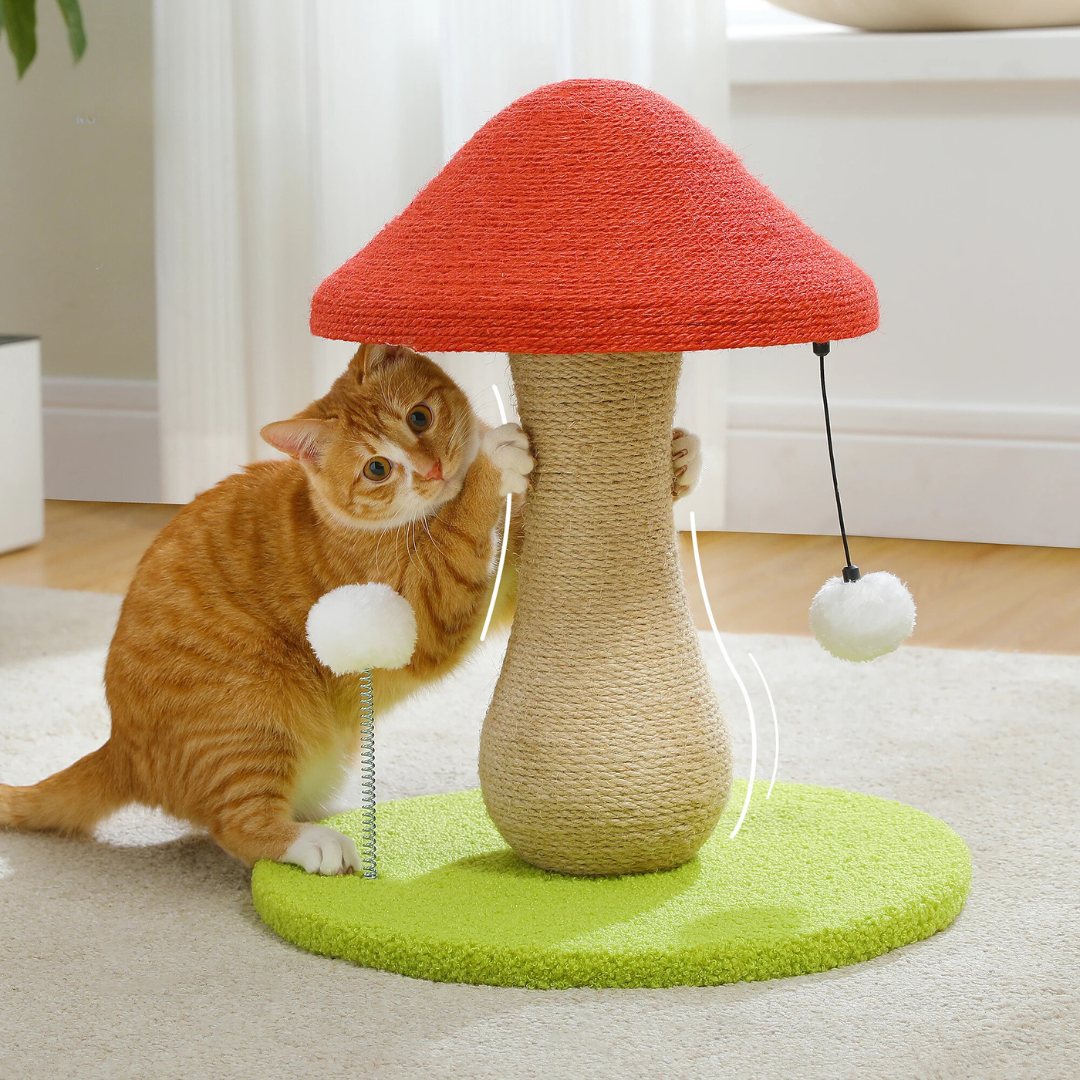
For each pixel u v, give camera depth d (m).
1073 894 1.37
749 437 3.03
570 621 1.32
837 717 1.91
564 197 1.17
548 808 1.31
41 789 1.57
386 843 1.47
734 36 2.90
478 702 2.02
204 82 2.90
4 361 2.85
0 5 2.33
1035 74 2.72
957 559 2.82
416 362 1.53
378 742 1.87
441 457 1.48
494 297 1.12
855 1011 1.14
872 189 2.89
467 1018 1.14
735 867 1.36
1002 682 2.04
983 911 1.34
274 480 1.57
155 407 3.34
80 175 3.30
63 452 3.41
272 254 2.99
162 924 1.34
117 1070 1.06
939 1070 1.05
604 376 1.28
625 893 1.31
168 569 1.52
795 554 2.86
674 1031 1.11
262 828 1.42
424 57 2.89
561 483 1.31
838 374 2.99
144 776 1.50
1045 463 2.90
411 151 2.91
